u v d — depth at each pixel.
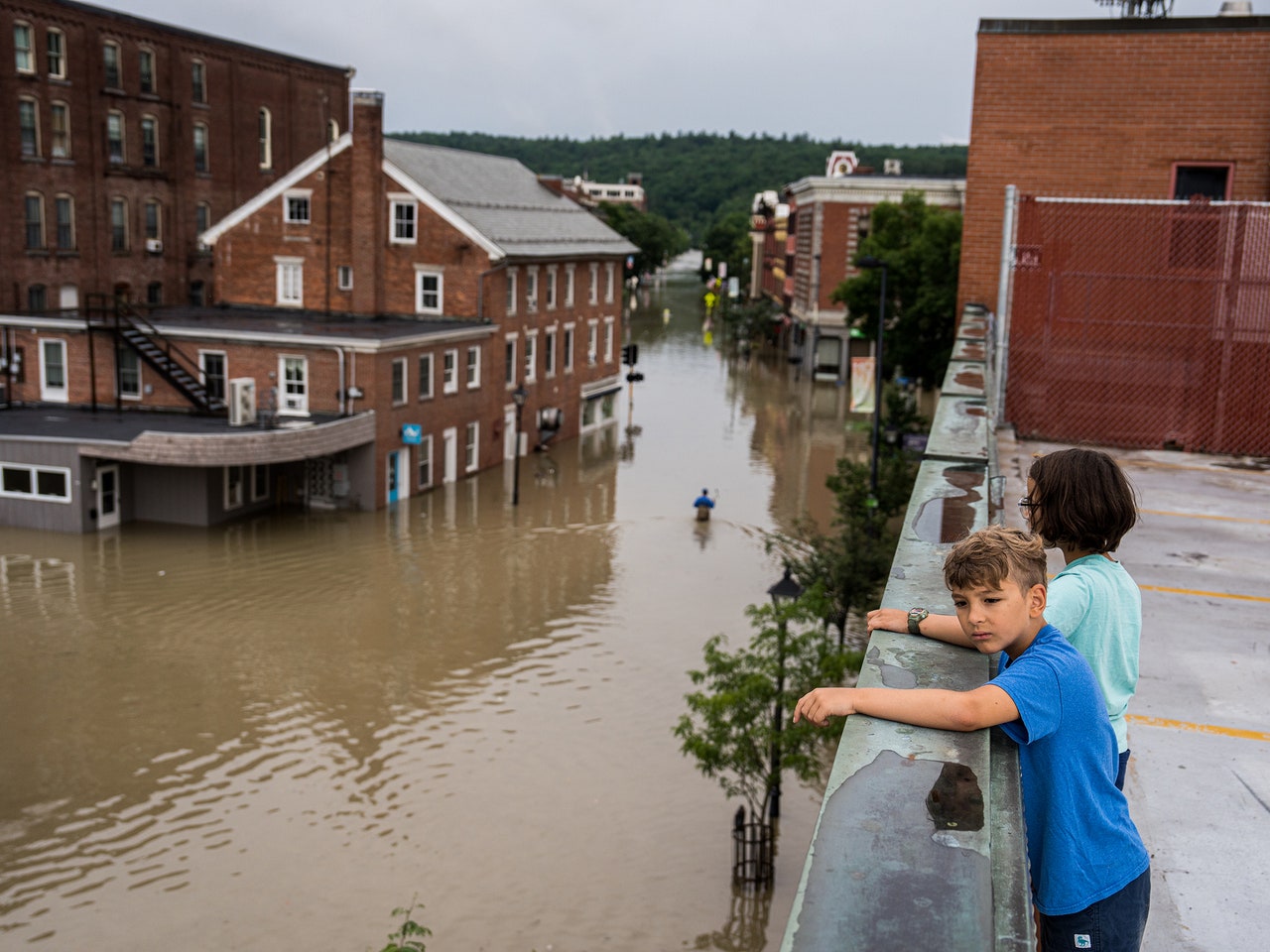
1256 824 5.27
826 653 20.41
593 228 65.19
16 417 41.66
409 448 44.88
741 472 52.56
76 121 57.94
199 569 34.78
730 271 196.25
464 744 23.98
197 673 27.03
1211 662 7.02
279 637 29.59
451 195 51.84
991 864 2.51
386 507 43.47
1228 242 13.79
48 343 43.91
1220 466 12.83
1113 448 14.10
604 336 64.81
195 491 39.22
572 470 51.94
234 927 17.48
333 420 40.84
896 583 4.34
